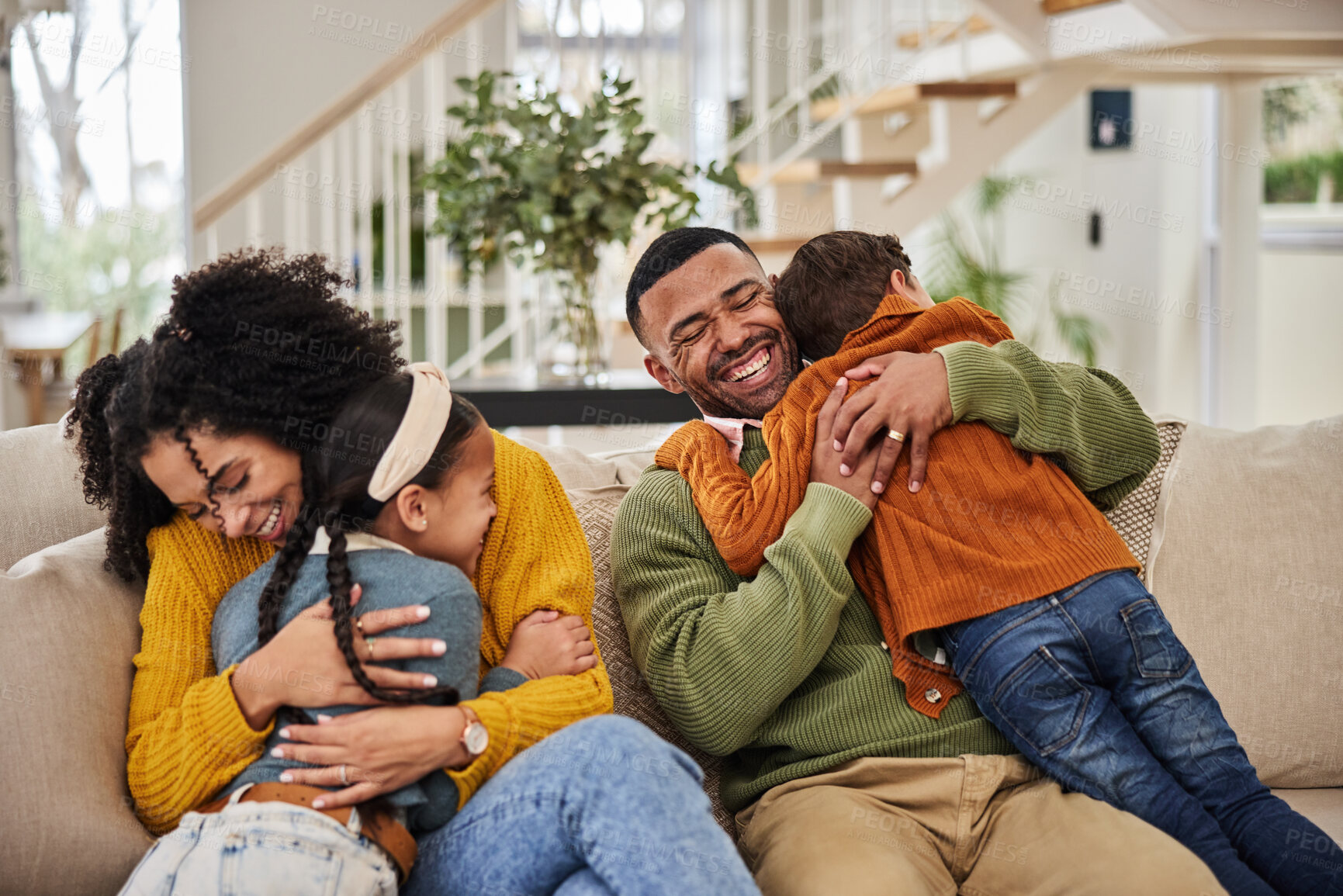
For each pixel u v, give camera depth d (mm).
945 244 5543
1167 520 1484
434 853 991
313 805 945
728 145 4223
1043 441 1288
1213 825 1116
